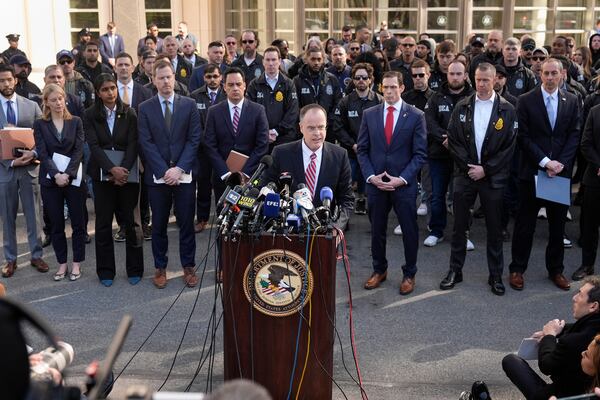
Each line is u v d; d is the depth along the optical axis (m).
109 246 6.72
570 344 3.79
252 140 7.12
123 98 7.79
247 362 4.23
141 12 16.05
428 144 7.67
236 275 4.16
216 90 8.31
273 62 8.09
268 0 16.70
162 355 5.29
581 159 9.02
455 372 5.05
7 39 12.17
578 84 8.90
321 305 4.14
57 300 6.35
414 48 9.73
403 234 6.45
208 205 8.27
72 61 8.69
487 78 6.24
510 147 6.33
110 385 4.10
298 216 4.15
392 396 4.73
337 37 16.42
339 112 8.32
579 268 6.91
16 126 7.16
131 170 6.57
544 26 15.61
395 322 5.88
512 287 6.61
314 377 4.21
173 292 6.53
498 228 6.45
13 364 1.51
